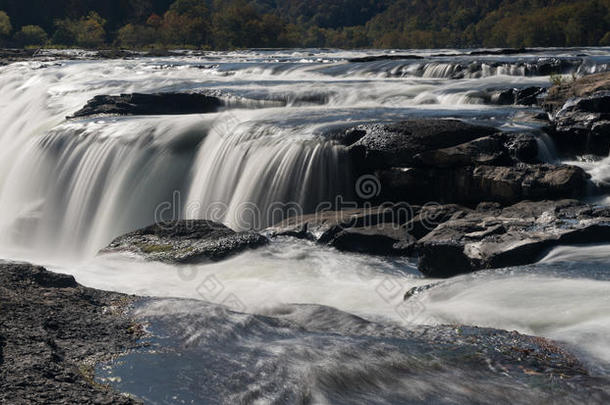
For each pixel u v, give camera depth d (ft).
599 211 39.63
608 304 27.22
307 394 20.36
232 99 80.18
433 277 37.52
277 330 25.67
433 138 48.98
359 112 64.34
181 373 21.59
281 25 509.76
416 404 19.84
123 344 23.81
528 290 29.71
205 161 56.34
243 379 21.24
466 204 46.65
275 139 53.47
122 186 57.77
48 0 403.34
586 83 61.11
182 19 439.22
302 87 85.20
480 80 87.45
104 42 398.42
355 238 41.60
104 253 40.70
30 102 97.19
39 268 30.89
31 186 62.85
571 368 22.17
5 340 22.91
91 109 75.46
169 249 40.04
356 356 22.97
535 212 41.06
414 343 24.22
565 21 552.41
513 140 49.08
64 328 24.93
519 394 20.36
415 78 99.50
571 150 53.11
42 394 19.33
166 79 104.27
